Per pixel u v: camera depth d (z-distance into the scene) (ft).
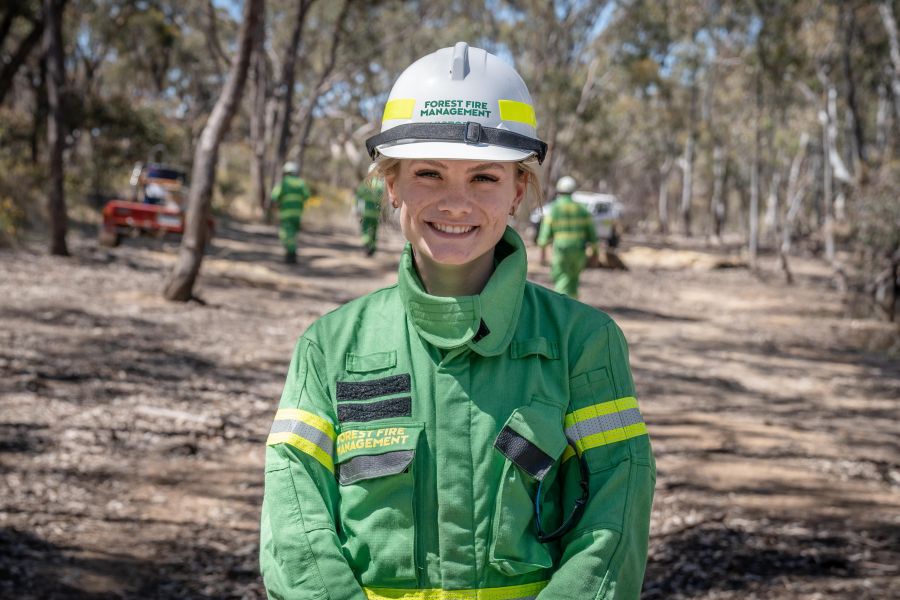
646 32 133.59
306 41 140.15
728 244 163.32
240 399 25.57
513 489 5.24
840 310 60.64
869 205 60.18
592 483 5.36
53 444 20.18
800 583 15.08
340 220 121.60
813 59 93.04
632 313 53.52
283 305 43.68
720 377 34.60
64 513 16.78
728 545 16.72
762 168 187.11
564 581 5.10
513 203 5.74
